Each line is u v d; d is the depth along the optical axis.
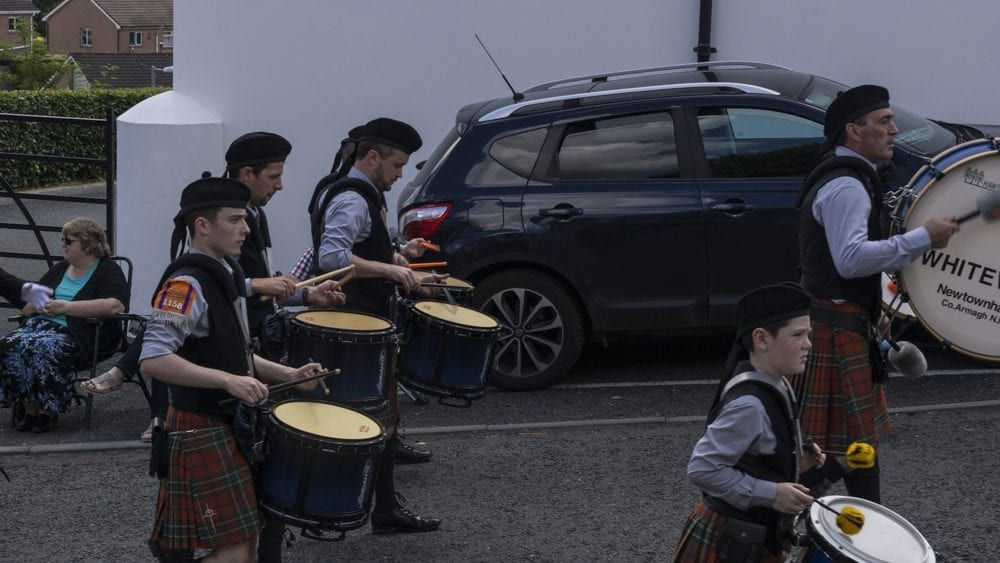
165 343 3.77
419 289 5.35
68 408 7.32
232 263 4.06
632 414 6.84
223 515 3.85
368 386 4.74
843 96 4.44
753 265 7.16
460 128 7.63
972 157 4.49
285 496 3.93
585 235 7.24
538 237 7.27
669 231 7.19
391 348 4.84
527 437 6.54
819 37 9.69
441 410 7.11
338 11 9.80
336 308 5.18
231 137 9.97
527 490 5.73
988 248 4.56
